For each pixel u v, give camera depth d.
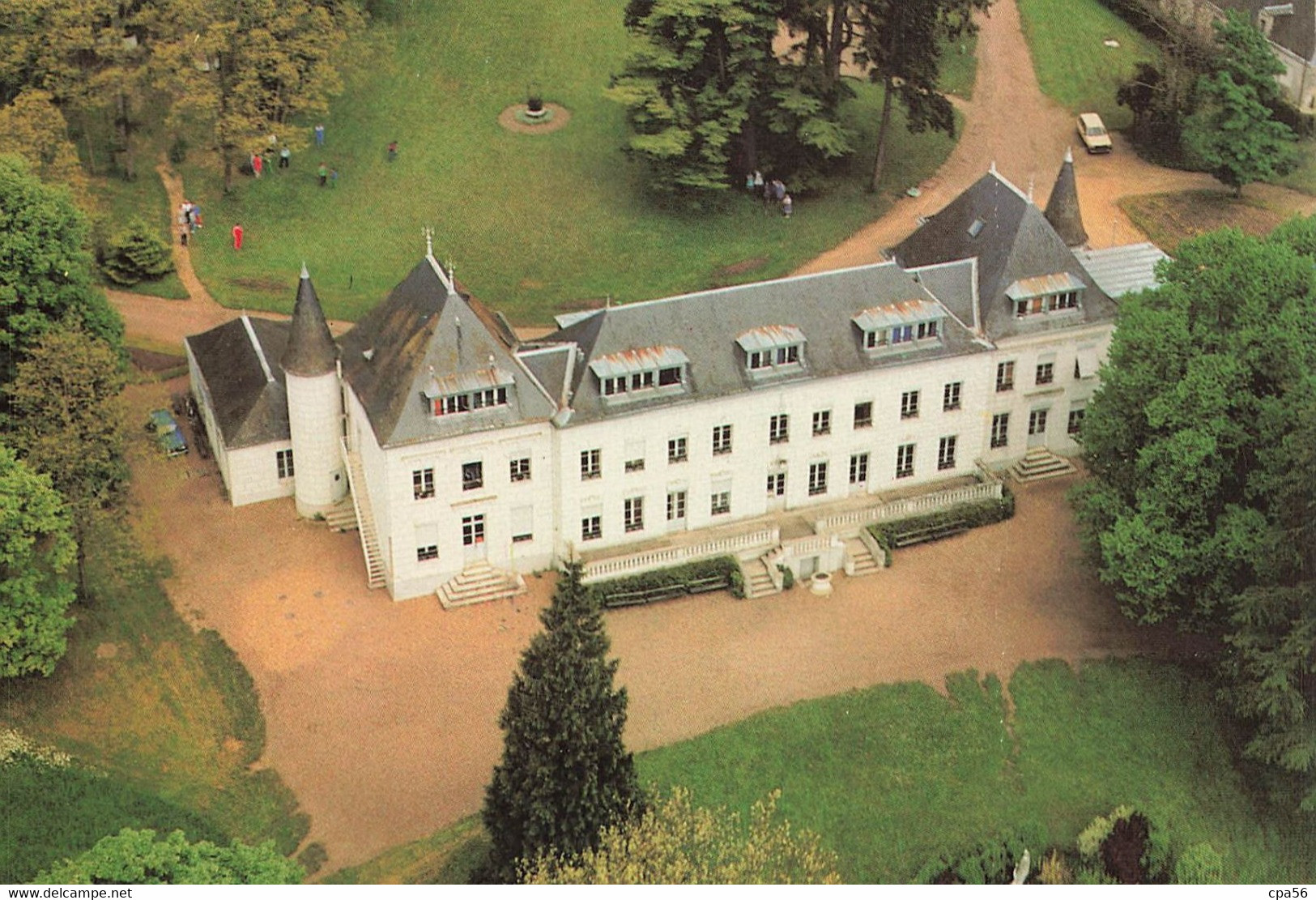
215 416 125.44
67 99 163.62
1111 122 184.38
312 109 170.62
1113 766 108.12
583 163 173.00
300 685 109.00
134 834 82.44
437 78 185.50
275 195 165.25
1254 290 111.25
